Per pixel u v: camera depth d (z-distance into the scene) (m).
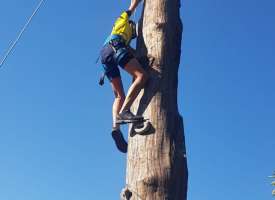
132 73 6.13
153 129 5.68
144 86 6.04
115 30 6.60
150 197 5.34
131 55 6.25
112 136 6.49
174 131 5.75
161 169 5.46
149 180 5.39
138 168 5.52
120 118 5.88
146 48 6.21
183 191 5.53
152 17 6.30
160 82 5.99
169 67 6.11
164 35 6.20
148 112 5.79
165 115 5.78
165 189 5.39
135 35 6.66
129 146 5.77
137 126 5.75
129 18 6.72
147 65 6.11
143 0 6.57
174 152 5.59
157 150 5.56
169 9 6.34
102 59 6.78
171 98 5.95
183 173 5.59
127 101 5.98
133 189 5.43
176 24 6.36
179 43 6.36
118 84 6.78
